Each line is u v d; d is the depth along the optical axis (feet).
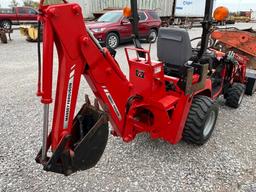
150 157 10.17
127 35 36.63
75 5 5.72
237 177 9.15
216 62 13.79
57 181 8.73
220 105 15.98
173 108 9.38
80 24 5.93
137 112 9.29
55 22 5.42
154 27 40.19
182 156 10.29
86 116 7.50
